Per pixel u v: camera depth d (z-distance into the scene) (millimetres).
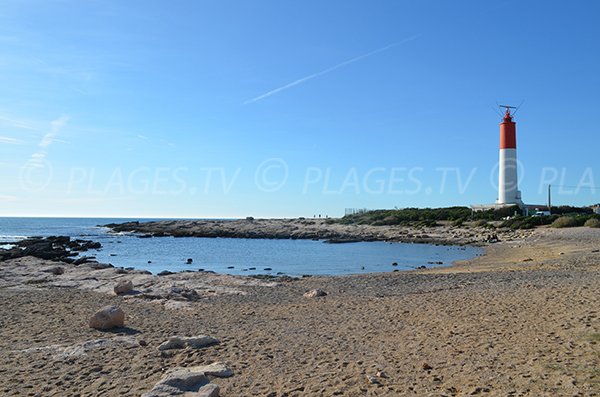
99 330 12203
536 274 21656
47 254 40031
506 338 9609
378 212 106812
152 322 13203
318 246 56656
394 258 40031
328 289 20344
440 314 12883
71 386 7836
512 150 72875
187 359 9148
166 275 24250
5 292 18953
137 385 7758
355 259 39906
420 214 88688
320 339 10711
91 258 39719
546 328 10125
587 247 35750
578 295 13992
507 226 62406
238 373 8188
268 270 32719
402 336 10617
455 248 48594
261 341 10609
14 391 7668
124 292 18375
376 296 17766
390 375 7785
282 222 107438
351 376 7828
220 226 93750
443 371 7820
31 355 9750
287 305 16109
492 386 6887
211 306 15977
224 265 36344
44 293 18703
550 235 48219
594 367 7273
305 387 7375
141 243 64562
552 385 6691
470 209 85875
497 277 21469
